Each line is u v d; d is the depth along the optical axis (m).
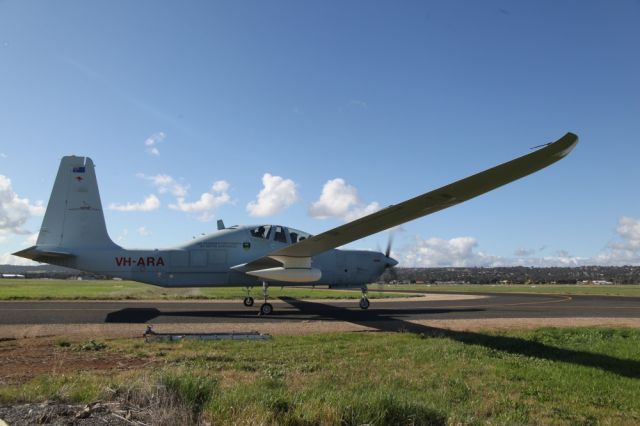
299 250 16.80
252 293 29.73
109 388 5.14
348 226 14.38
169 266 17.91
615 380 7.97
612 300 28.41
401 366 8.44
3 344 9.87
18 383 6.39
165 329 12.52
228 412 4.63
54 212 17.58
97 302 20.75
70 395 5.05
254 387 5.74
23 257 17.34
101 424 4.11
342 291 37.03
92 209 17.88
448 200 12.58
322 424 4.59
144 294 25.53
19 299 21.44
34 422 4.09
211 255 18.12
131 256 17.77
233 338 10.90
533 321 15.48
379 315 17.08
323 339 11.08
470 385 7.31
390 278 20.25
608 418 6.11
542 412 6.22
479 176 10.88
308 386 6.56
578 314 18.25
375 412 4.83
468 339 11.43
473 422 5.23
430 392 6.75
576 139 9.23
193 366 7.91
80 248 17.56
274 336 11.56
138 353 9.02
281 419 4.57
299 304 22.02
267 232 18.86
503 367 8.62
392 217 13.82
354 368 8.10
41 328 12.35
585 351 10.62
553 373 8.32
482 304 23.45
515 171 10.65
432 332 12.53
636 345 11.35
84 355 8.85
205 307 19.28
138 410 4.58
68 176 17.84
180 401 4.82
